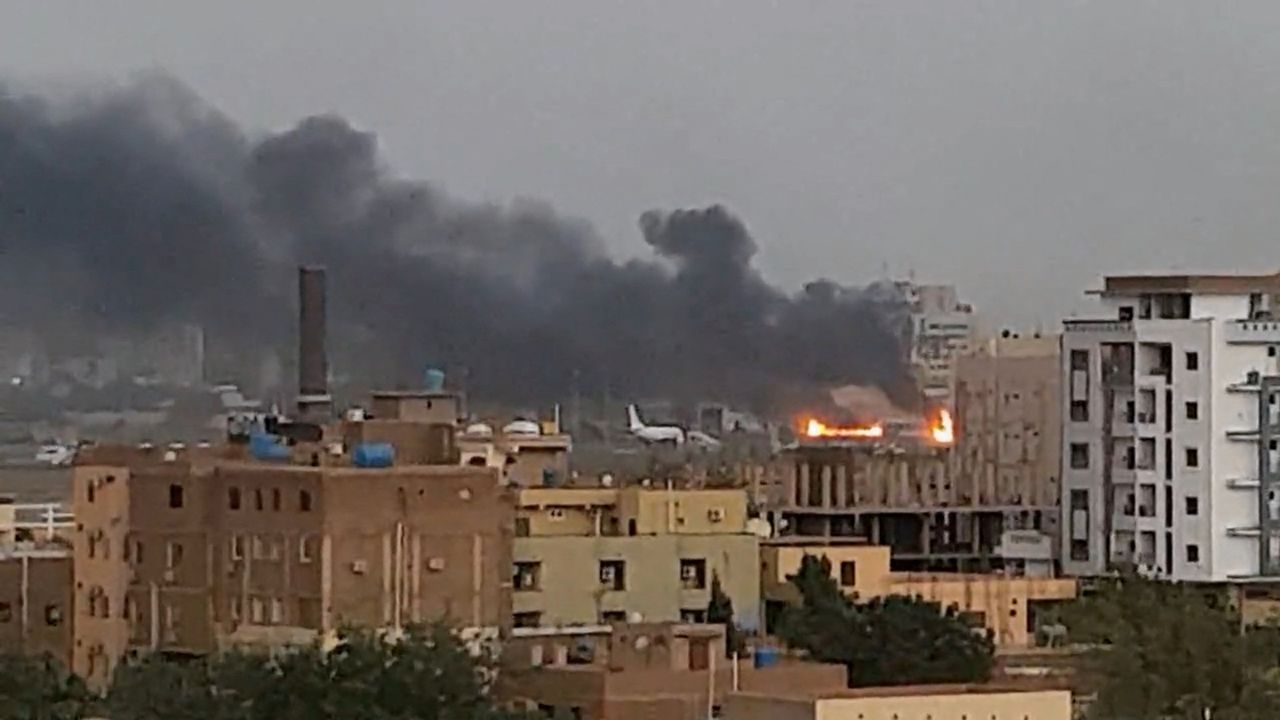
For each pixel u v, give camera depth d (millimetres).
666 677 185250
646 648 197750
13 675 190250
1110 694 197750
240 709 183500
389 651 183000
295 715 181625
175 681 191125
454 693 181500
